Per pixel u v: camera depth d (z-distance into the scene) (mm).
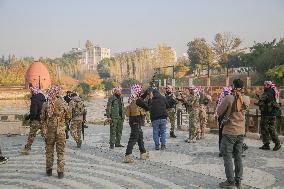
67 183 7590
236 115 7086
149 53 129375
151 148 12094
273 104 11211
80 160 10117
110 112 12016
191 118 13086
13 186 7348
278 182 7668
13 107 43281
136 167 9195
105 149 11961
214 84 63062
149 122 19172
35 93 10875
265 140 11492
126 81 120938
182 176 8219
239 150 7215
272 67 50094
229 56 92938
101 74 160500
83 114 12281
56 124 8031
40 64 63281
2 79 72562
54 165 9375
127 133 16438
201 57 109438
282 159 10055
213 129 15445
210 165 9383
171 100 14328
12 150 11742
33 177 8117
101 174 8414
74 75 160500
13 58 132000
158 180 7852
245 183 7582
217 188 7211
